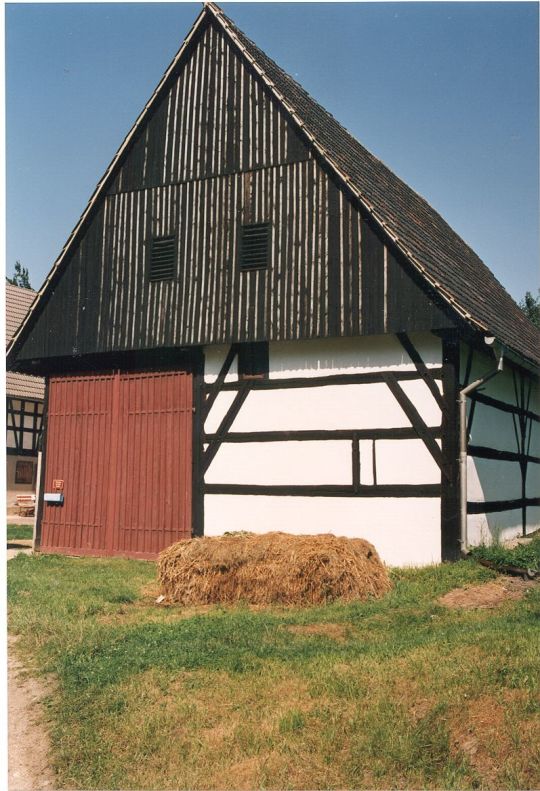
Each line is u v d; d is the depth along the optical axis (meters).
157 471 13.84
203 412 13.46
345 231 12.23
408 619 8.10
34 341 15.11
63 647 7.44
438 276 12.23
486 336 10.95
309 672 6.24
